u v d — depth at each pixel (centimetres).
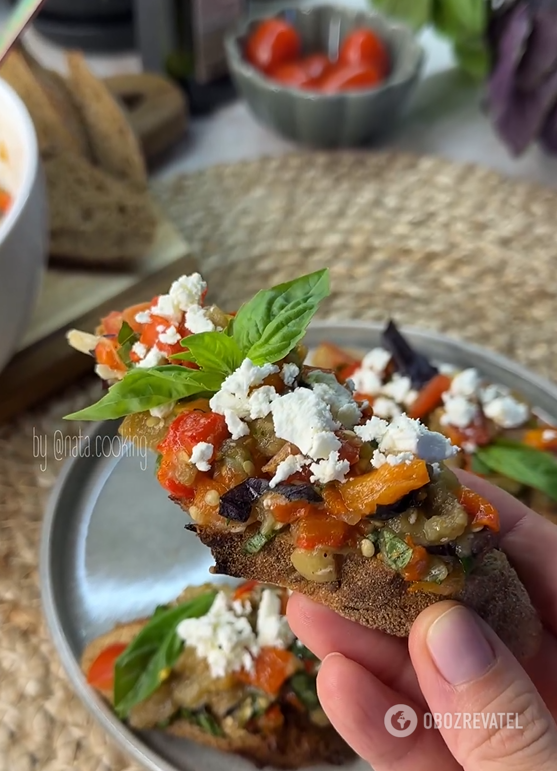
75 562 25
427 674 17
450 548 16
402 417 16
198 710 21
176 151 41
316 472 15
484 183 38
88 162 33
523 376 28
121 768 21
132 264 31
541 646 21
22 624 24
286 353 16
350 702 20
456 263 34
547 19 37
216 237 35
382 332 29
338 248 35
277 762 21
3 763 21
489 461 25
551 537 22
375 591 17
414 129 43
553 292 33
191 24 41
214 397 16
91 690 22
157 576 25
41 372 28
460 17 40
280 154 41
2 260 23
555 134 40
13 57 30
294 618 21
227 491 16
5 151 27
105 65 45
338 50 43
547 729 16
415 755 20
